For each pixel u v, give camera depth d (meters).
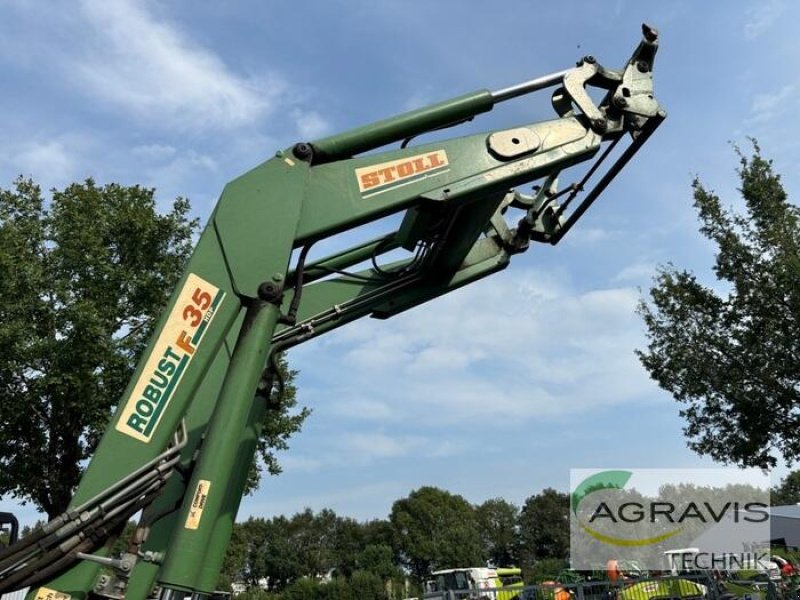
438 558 74.44
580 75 5.32
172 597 3.43
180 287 4.00
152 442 3.82
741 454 13.62
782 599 11.87
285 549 82.56
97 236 17.22
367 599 50.94
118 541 4.13
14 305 15.72
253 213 4.23
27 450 16.09
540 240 6.34
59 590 3.63
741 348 13.81
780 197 14.02
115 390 16.06
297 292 4.42
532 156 4.97
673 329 14.62
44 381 15.16
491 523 87.25
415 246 5.61
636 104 5.36
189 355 3.94
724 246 14.13
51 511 16.59
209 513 3.61
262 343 4.00
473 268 6.18
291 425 19.00
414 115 4.80
